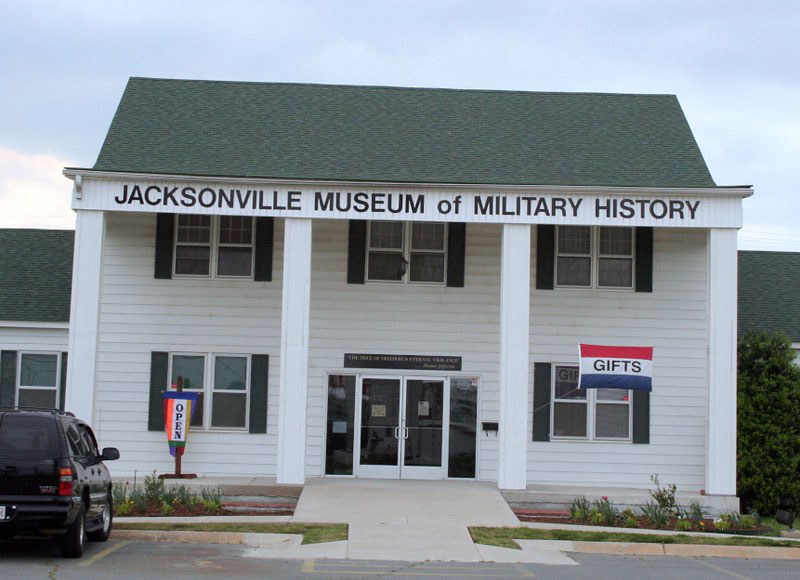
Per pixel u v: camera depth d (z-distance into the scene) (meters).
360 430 23.16
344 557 14.32
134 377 22.92
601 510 19.09
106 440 22.77
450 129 24.75
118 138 23.31
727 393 20.92
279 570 12.73
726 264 21.14
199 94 25.62
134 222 23.19
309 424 23.06
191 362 23.08
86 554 13.66
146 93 25.42
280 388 20.70
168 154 22.86
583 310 23.27
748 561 15.16
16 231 27.20
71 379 20.58
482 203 21.20
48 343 24.34
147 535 15.61
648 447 22.98
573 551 15.71
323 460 23.02
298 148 23.52
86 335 20.72
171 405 21.83
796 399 22.06
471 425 23.25
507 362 20.89
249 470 22.84
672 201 21.22
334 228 23.39
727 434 20.83
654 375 23.12
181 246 23.25
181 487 19.48
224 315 23.11
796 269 27.09
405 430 23.17
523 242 21.14
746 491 21.67
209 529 16.17
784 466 21.62
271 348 23.09
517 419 20.78
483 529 17.12
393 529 16.84
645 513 19.52
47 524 12.61
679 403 23.08
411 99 26.11
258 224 23.27
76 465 13.15
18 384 24.25
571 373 23.19
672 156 23.73
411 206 21.16
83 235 20.91
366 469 23.11
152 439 22.80
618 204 21.22
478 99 26.25
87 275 20.86
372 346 23.23
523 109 25.88
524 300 21.03
